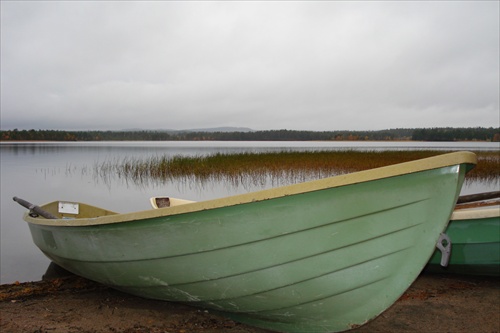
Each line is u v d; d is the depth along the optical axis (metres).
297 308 3.12
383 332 3.53
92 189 14.20
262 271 2.96
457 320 3.77
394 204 2.69
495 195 5.30
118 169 19.88
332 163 19.78
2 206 10.52
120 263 3.45
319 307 3.06
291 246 2.84
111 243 3.38
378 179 2.63
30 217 4.62
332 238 2.79
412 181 2.64
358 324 3.06
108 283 3.91
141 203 11.53
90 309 3.81
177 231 3.01
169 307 3.88
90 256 3.68
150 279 3.39
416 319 3.78
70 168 21.98
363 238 2.77
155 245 3.14
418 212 2.69
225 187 14.46
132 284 3.61
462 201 5.42
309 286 2.95
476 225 4.45
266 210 2.78
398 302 4.18
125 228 3.21
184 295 3.40
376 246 2.79
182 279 3.22
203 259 3.05
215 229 2.91
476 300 4.25
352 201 2.69
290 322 3.28
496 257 4.43
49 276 4.97
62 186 14.93
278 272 2.94
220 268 3.04
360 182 2.63
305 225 2.77
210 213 2.87
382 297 2.92
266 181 15.66
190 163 19.23
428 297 4.32
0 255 5.95
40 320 3.50
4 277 4.93
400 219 2.71
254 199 2.73
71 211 5.69
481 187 14.14
